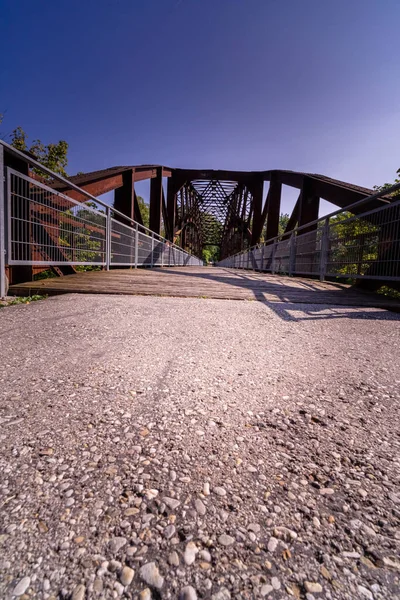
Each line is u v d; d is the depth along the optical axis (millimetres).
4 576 470
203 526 570
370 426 936
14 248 3156
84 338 1750
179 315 2438
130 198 10359
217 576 483
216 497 637
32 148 9852
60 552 510
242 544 538
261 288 4582
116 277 5141
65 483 655
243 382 1227
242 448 803
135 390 1116
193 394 1102
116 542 531
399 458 788
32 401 1011
